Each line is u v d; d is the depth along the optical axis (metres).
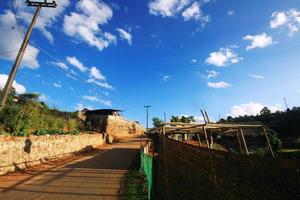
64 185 11.32
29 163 15.55
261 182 3.36
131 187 11.34
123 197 9.72
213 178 4.78
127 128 58.19
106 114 51.41
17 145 14.23
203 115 10.77
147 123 60.19
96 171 15.30
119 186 11.51
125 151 28.44
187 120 41.44
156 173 10.12
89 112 52.19
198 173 5.61
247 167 3.71
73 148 24.48
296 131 44.97
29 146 15.66
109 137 41.59
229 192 4.15
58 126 24.81
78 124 35.56
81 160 20.20
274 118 57.19
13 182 11.41
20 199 8.98
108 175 14.12
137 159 21.58
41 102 32.03
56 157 20.17
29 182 11.59
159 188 9.45
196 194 5.64
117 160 20.62
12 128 15.44
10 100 18.81
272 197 3.13
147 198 9.82
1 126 14.88
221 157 4.54
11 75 14.75
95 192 10.31
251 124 11.05
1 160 12.65
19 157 14.42
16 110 16.80
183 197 6.58
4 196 9.24
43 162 17.55
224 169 4.40
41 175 13.39
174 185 7.53
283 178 2.98
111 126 49.00
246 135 31.48
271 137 30.36
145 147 22.12
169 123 10.60
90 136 30.98
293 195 2.81
